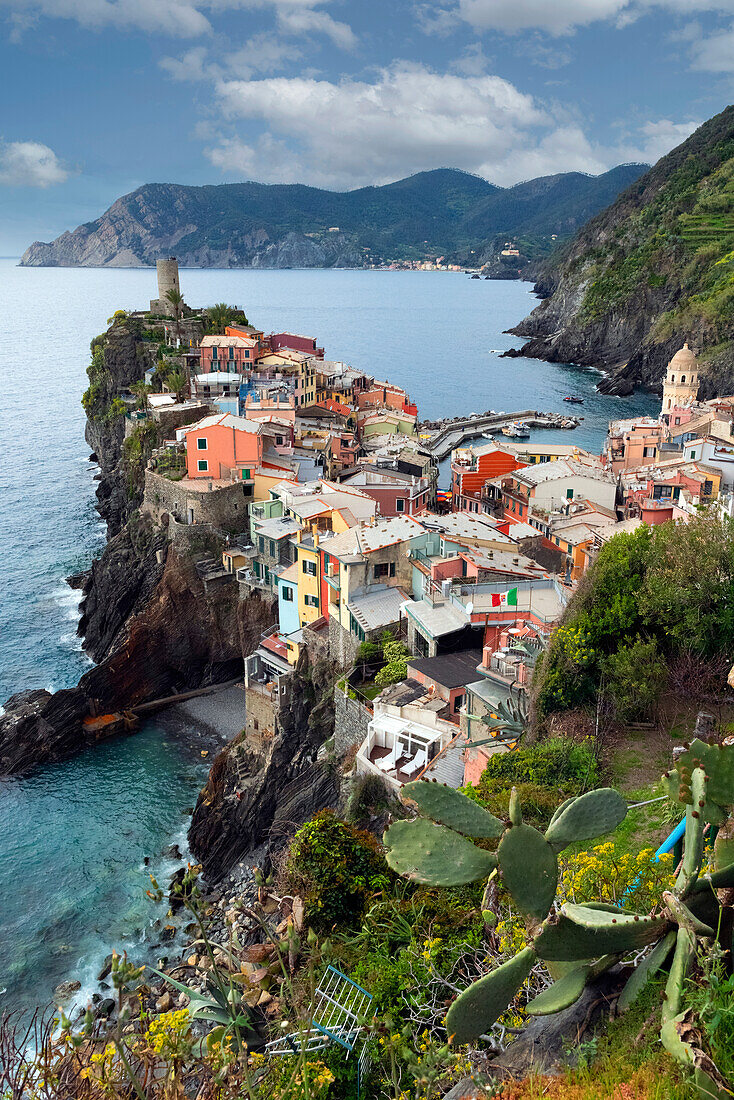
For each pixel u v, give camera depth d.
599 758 32.66
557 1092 11.36
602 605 38.59
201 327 157.12
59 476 164.50
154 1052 12.79
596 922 11.82
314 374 146.38
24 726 76.69
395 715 48.50
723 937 12.04
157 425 115.44
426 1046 16.78
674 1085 10.58
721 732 31.59
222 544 91.88
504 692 42.59
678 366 164.75
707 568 36.09
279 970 27.89
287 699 67.00
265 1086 15.26
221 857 62.03
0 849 64.62
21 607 108.81
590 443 181.62
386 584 65.62
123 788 72.56
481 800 32.25
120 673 84.38
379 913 27.34
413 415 165.50
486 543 70.69
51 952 53.66
